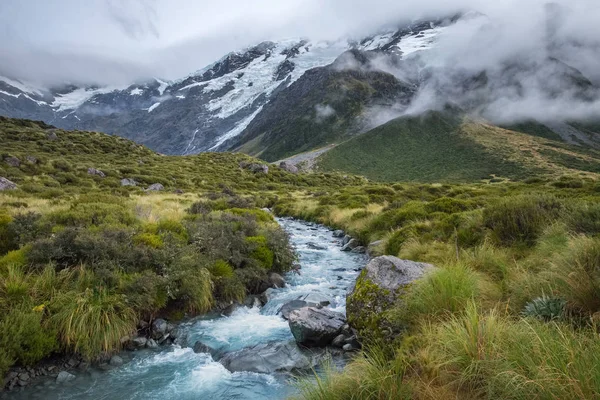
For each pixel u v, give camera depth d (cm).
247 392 645
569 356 378
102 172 5391
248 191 6022
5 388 642
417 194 4078
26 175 4222
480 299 645
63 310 757
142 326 868
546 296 561
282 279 1252
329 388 474
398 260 884
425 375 461
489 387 395
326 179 10294
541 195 1187
